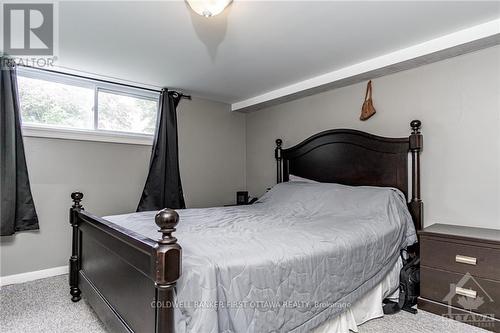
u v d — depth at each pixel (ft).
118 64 9.34
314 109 11.61
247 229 6.21
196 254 4.30
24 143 9.23
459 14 6.41
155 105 12.30
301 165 11.65
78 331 6.08
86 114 10.54
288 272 4.68
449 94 8.05
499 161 7.18
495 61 7.28
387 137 9.32
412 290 7.19
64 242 9.89
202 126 13.35
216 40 7.70
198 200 13.17
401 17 6.54
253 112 14.48
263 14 6.41
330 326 5.58
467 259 6.42
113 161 10.98
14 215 8.79
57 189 9.81
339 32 7.25
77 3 6.04
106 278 5.83
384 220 7.42
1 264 8.80
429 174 8.38
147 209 11.07
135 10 6.29
